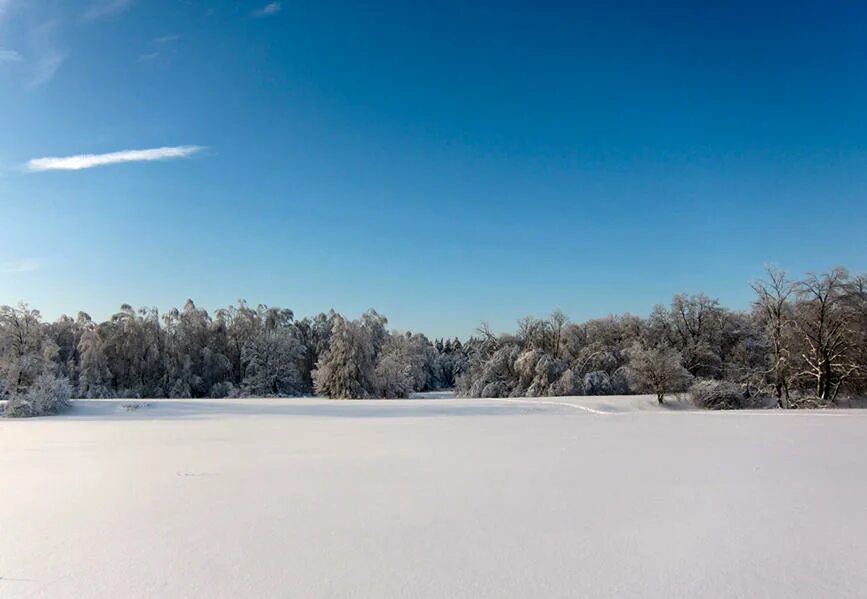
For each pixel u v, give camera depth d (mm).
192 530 7059
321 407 37875
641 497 8734
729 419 25188
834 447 14523
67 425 24547
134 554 6176
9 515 7844
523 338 59594
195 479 10375
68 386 35875
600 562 5871
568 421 24844
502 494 8977
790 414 28766
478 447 14898
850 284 37969
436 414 32688
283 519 7555
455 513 7824
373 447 15023
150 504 8422
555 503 8375
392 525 7246
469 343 90500
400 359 64375
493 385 55438
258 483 9945
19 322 44281
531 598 4961
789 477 10328
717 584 5273
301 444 15914
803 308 39188
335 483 9922
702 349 52406
